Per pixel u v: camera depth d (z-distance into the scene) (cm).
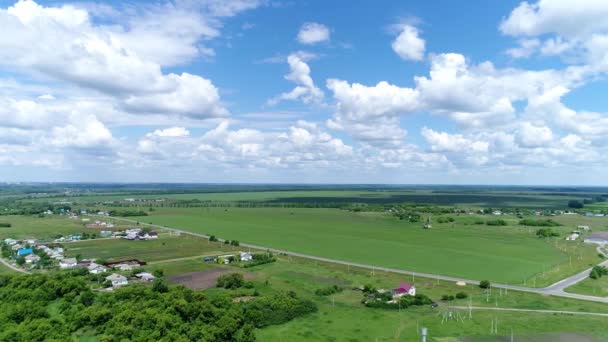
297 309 11312
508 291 14100
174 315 9588
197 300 10838
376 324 10688
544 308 12125
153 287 12225
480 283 14575
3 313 9869
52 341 8306
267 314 10794
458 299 13112
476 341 9606
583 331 10225
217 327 9450
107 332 8819
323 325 10606
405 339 9700
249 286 14188
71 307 10556
